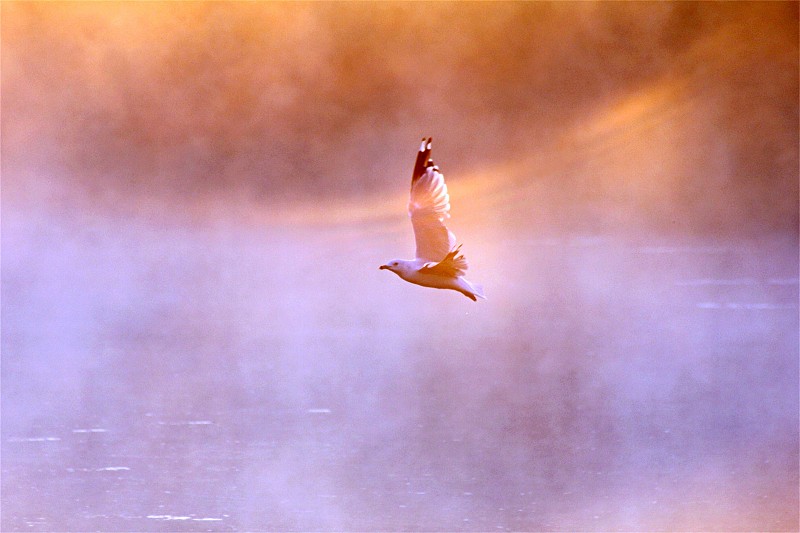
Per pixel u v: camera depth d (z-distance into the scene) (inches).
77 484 411.5
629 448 463.2
